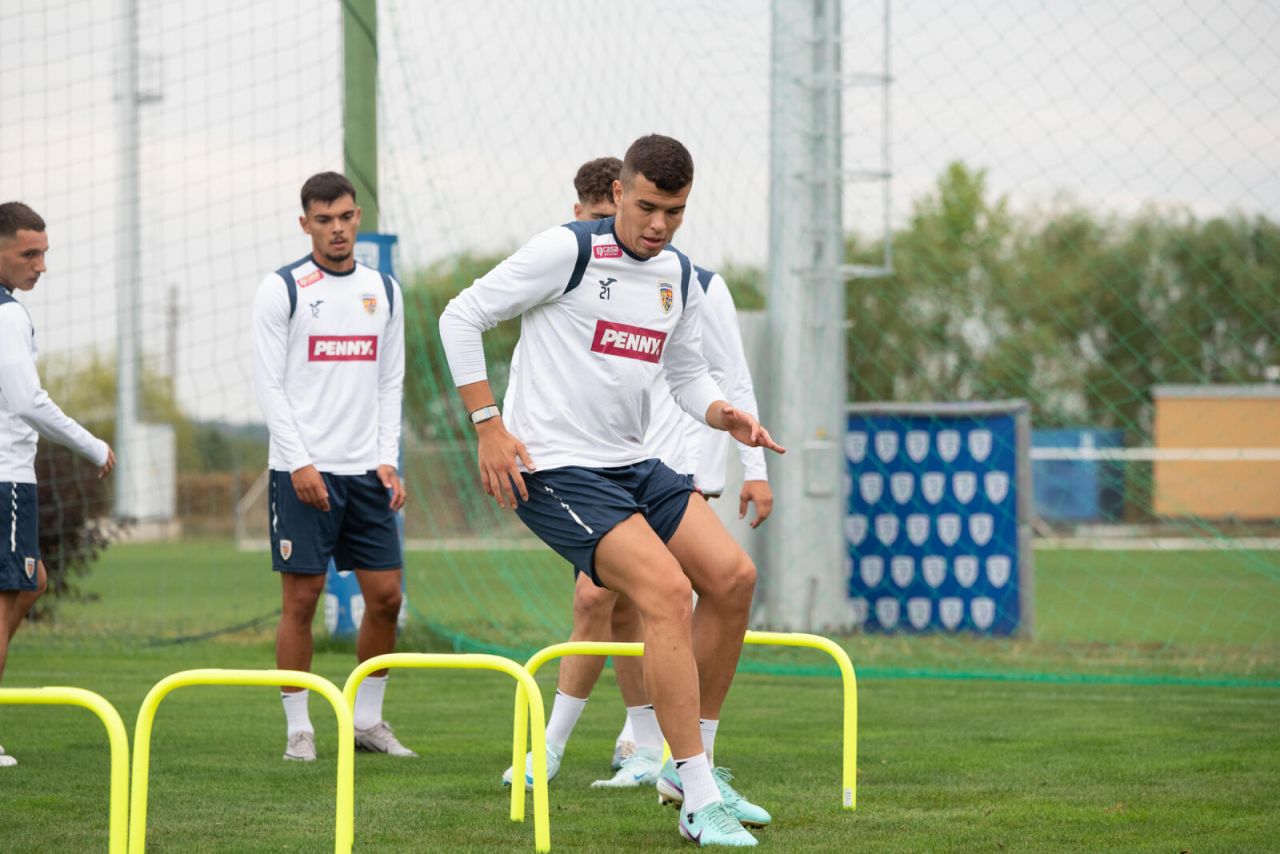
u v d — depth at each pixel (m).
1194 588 30.28
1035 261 59.03
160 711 13.27
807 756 10.95
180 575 34.62
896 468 21.44
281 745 11.41
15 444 10.48
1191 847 7.68
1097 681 15.93
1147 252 58.66
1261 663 17.86
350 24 19.11
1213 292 55.53
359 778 9.96
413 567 34.59
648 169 7.59
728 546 8.06
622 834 8.00
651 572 7.63
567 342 7.96
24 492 10.53
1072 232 59.78
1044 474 57.91
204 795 9.27
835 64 20.97
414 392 35.56
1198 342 56.91
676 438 10.43
